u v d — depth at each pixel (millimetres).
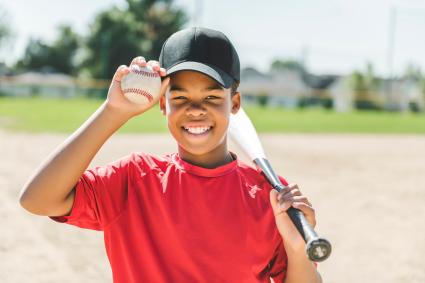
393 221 5402
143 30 46062
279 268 1718
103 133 1435
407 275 3900
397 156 10633
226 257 1570
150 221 1585
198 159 1653
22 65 52156
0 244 4250
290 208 1566
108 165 1646
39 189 1387
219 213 1596
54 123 14922
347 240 4734
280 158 9734
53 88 39719
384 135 15766
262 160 1862
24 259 3955
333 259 4238
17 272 3684
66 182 1401
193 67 1515
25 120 15742
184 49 1572
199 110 1544
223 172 1649
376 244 4633
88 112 20156
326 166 8891
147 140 11570
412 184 7395
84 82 39438
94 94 38156
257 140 1978
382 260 4227
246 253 1594
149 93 1451
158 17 46344
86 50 45250
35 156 8766
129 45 43438
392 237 4848
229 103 1624
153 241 1573
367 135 15586
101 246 4391
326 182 7410
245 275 1589
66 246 4332
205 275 1555
